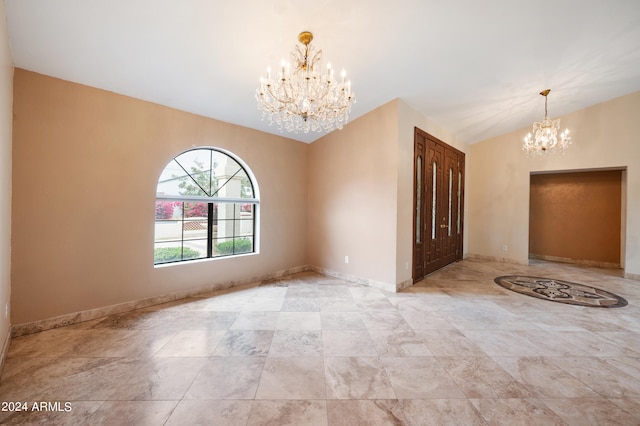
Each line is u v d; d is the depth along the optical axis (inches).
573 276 193.2
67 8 77.7
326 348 91.3
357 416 61.5
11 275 94.5
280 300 138.5
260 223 174.9
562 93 171.2
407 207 164.2
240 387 71.1
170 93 123.9
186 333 101.2
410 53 114.4
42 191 100.4
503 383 73.5
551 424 59.3
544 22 102.9
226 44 98.3
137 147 123.5
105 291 115.5
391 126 155.1
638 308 130.4
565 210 249.3
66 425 58.0
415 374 77.2
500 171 243.4
